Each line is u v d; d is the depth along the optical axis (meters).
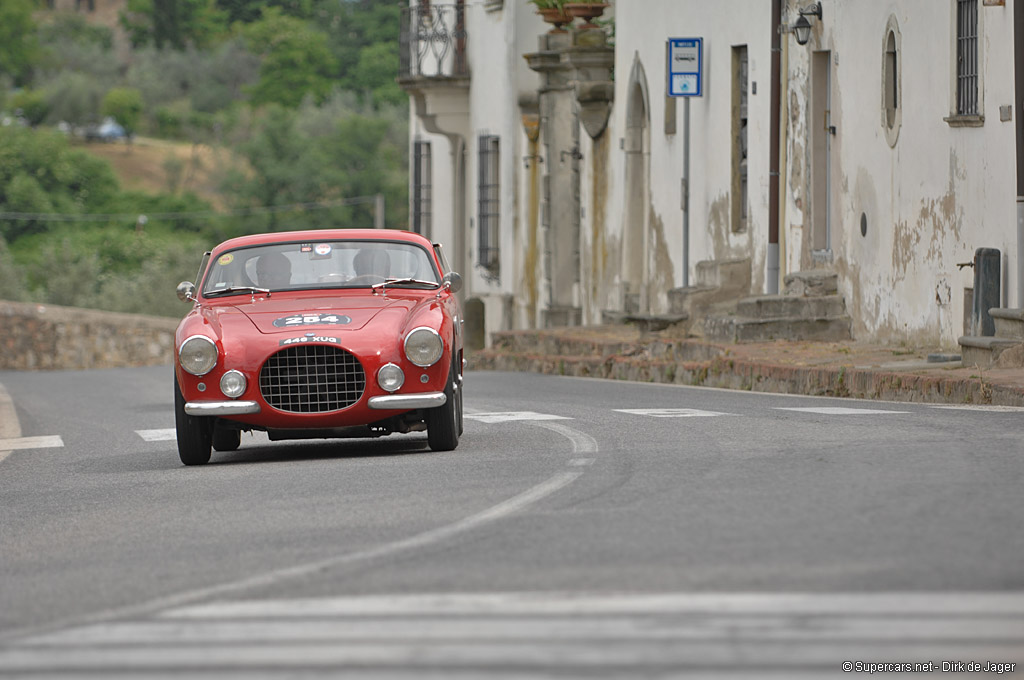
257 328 42.69
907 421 45.69
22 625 22.45
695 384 77.06
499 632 20.42
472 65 150.88
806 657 18.59
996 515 27.66
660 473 35.47
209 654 19.94
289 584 24.34
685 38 96.56
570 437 45.00
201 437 43.06
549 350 104.25
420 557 26.12
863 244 78.62
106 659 19.94
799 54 86.31
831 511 28.80
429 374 42.03
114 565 27.08
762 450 39.22
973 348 60.44
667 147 108.94
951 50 67.38
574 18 128.62
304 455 45.38
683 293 93.62
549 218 130.50
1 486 40.84
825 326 80.50
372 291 46.28
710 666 18.30
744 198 96.81
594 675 18.06
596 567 24.52
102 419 68.50
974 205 65.50
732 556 24.86
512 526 28.80
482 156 148.12
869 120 77.88
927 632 19.59
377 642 20.16
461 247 161.62
